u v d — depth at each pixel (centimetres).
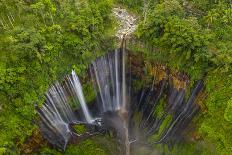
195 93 4134
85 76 4469
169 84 4412
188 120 4162
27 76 3969
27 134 3847
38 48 4053
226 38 4191
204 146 3891
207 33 4084
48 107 4119
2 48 4088
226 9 4369
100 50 4538
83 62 4406
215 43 4100
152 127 4466
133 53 4600
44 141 4066
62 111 4331
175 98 4353
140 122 4594
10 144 3672
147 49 4488
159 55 4388
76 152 4219
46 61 4103
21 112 3853
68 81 4316
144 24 4394
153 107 4547
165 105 4434
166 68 4366
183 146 4091
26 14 4472
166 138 4278
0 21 4372
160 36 4350
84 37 4369
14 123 3788
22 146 3825
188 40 3966
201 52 3956
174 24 4125
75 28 4306
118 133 4506
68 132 4347
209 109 3941
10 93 3816
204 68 4053
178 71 4244
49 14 4478
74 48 4294
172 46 4153
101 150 4281
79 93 4481
